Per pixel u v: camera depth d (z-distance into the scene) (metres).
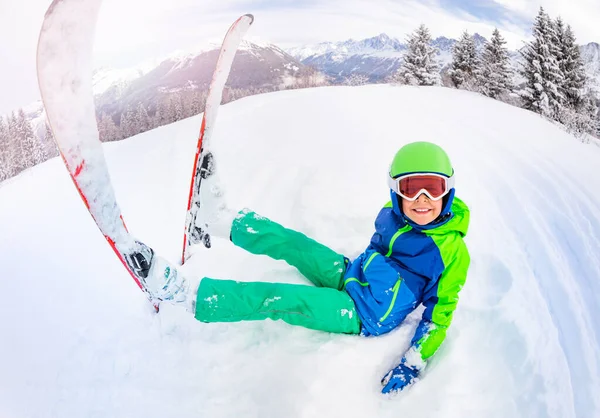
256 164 4.20
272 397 1.77
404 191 1.91
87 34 1.48
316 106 7.03
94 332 2.13
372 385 1.84
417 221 1.93
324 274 2.25
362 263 2.16
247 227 2.30
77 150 1.61
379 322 2.01
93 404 1.77
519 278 2.37
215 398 1.80
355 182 3.62
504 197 3.62
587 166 4.95
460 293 2.29
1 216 3.50
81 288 2.46
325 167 3.99
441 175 1.87
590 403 1.68
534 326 2.00
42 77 1.47
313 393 1.75
